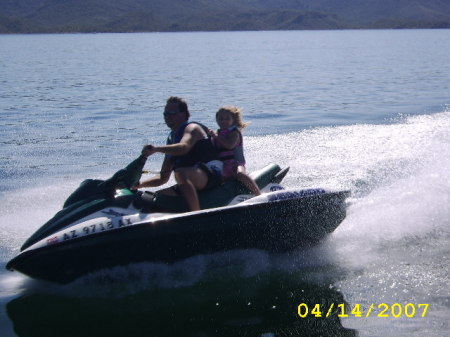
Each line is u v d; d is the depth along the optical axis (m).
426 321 4.46
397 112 14.11
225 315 4.64
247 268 5.49
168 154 5.77
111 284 5.27
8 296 5.05
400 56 43.59
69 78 26.81
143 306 4.82
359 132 11.09
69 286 5.23
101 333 4.41
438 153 9.13
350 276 5.29
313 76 26.22
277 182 6.25
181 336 4.34
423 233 6.18
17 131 12.12
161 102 17.17
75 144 10.67
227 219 5.37
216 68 32.28
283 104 16.27
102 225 5.14
